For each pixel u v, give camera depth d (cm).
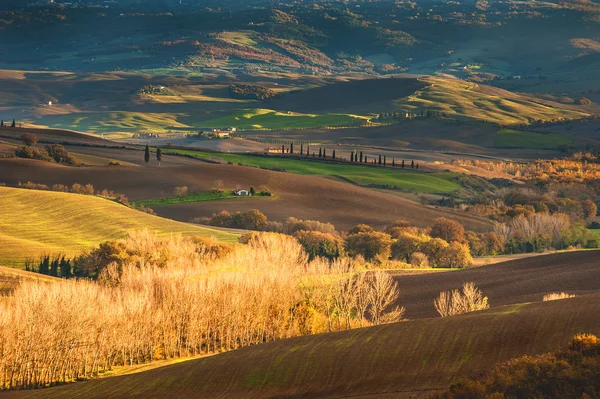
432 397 13875
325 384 17275
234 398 17512
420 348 17775
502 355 16588
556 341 16575
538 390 12781
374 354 18025
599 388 12569
